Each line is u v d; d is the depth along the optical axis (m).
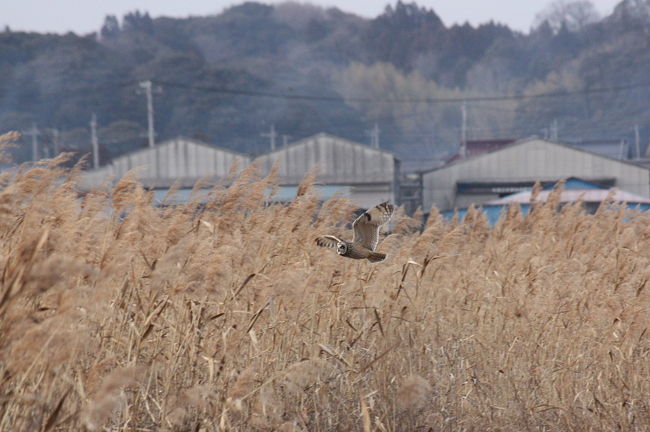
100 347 19.22
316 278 25.02
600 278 31.64
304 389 21.69
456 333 28.88
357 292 27.00
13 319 15.12
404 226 37.59
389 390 22.98
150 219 24.23
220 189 28.02
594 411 24.88
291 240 27.25
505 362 27.50
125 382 15.42
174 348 20.53
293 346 23.88
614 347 27.70
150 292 20.39
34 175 22.34
